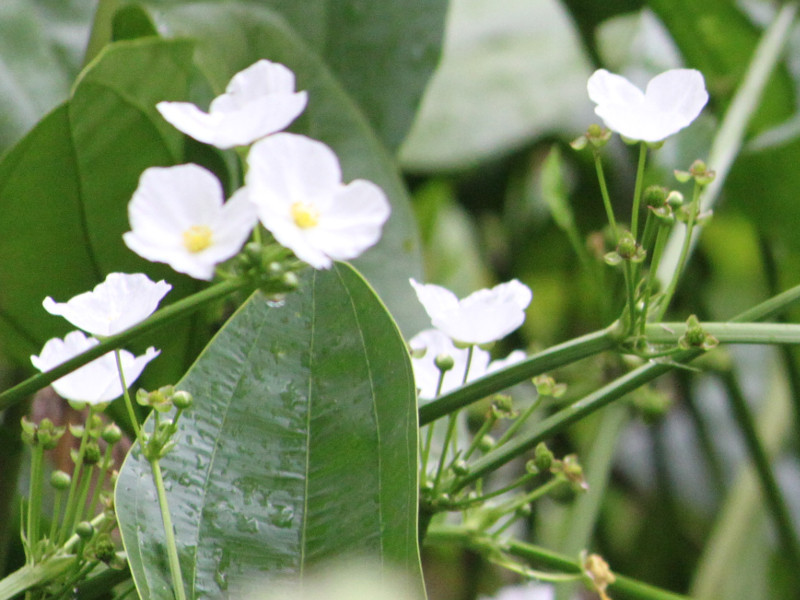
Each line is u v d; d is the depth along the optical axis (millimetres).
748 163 1733
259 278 963
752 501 1943
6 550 1130
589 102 2604
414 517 999
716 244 2641
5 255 1107
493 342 1042
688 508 2355
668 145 1788
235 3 1308
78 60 1381
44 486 1225
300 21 1560
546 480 2162
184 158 1125
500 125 2572
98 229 1115
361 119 1309
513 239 2760
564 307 2697
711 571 1917
